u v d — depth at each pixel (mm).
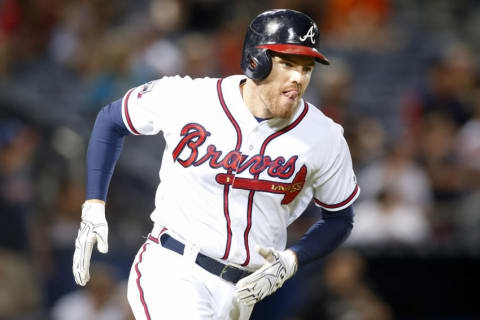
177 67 38625
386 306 26750
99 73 38281
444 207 29859
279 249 13594
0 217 28859
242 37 38719
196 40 39906
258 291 12336
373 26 43781
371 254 27234
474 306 27250
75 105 38500
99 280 26859
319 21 43000
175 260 13094
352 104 35656
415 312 27250
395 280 27266
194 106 12984
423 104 34344
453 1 47438
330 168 13164
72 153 32938
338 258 25812
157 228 13453
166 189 13258
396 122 38062
